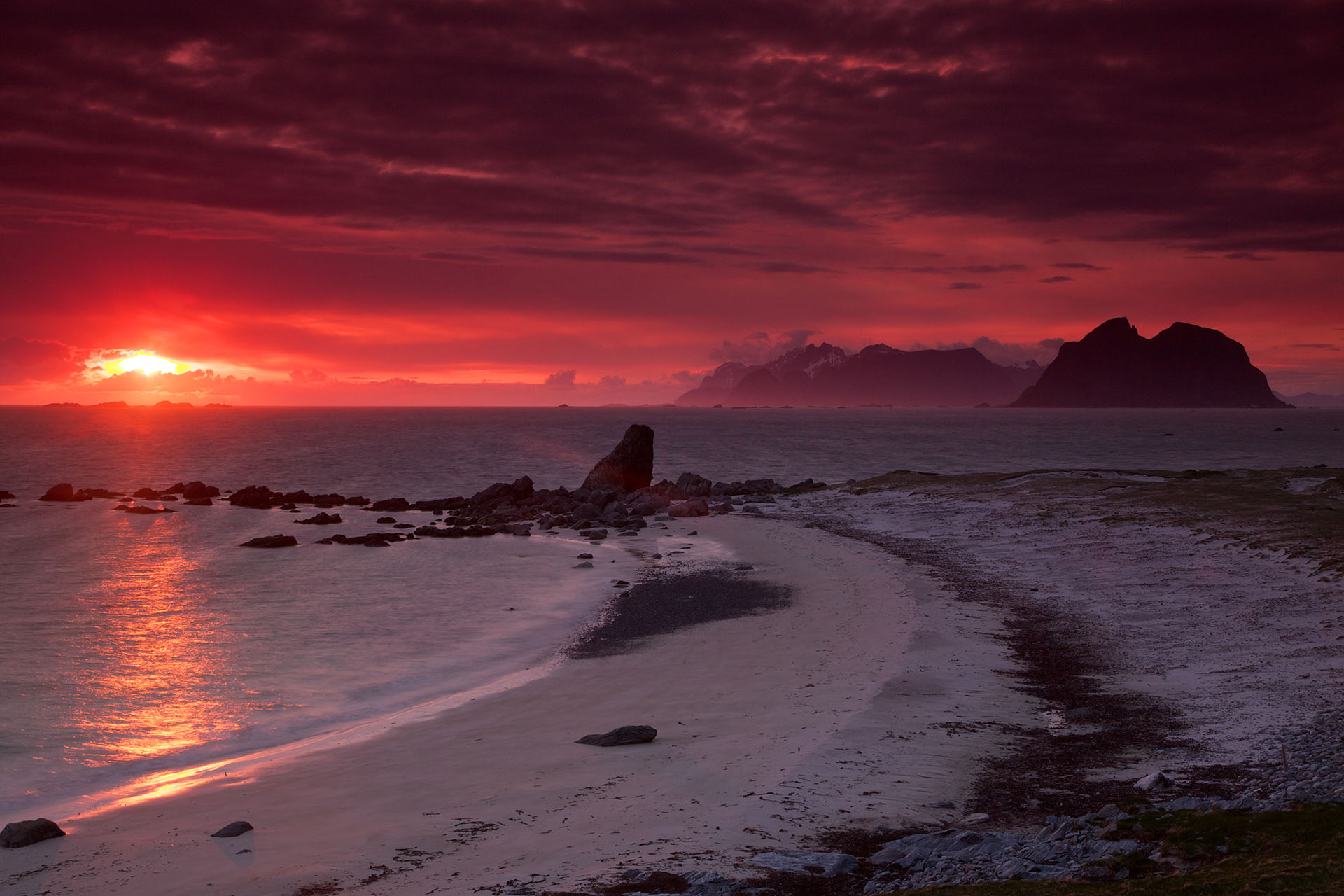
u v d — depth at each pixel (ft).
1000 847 43.68
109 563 165.89
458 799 55.88
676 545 182.19
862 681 81.56
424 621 116.98
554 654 99.60
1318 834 39.14
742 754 62.39
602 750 65.05
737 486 277.23
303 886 43.29
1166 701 71.15
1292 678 73.41
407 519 236.84
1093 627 99.71
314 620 117.70
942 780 55.88
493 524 215.10
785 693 79.30
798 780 56.29
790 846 46.16
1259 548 126.93
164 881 44.62
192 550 181.57
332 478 371.15
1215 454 521.65
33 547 186.39
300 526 221.66
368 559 170.09
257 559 169.89
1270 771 53.11
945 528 184.55
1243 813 43.57
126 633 110.52
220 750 70.69
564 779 58.80
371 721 77.10
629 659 95.55
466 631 111.55
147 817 54.70
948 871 41.24
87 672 92.79
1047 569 136.05
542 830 49.62
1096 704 72.23
